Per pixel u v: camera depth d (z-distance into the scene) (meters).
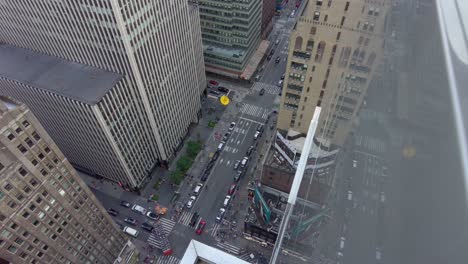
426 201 7.52
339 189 22.33
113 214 121.81
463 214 5.30
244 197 125.00
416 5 13.14
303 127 97.88
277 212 103.50
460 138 6.00
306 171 45.91
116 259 99.94
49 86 94.50
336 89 39.22
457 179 5.72
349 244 15.16
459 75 7.26
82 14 84.81
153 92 107.38
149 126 116.62
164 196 127.38
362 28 29.23
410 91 11.16
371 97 18.22
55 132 113.50
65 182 71.00
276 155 102.94
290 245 43.62
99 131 98.88
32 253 67.75
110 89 92.88
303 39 73.75
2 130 55.00
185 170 131.25
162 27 100.19
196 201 124.62
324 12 65.69
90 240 85.00
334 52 72.38
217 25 161.25
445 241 5.95
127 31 85.31
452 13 9.12
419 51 11.30
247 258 108.69
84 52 97.56
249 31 160.50
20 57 105.38
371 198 13.64
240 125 151.25
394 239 9.45
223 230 115.88
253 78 175.25
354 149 20.47
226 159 137.75
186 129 144.75
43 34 99.06
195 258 52.19
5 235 60.56
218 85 172.12
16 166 58.91
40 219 66.88
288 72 83.81
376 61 19.41
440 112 7.63
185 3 110.12
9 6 95.06
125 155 110.19
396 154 11.29
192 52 128.50
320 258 23.50
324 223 27.12
